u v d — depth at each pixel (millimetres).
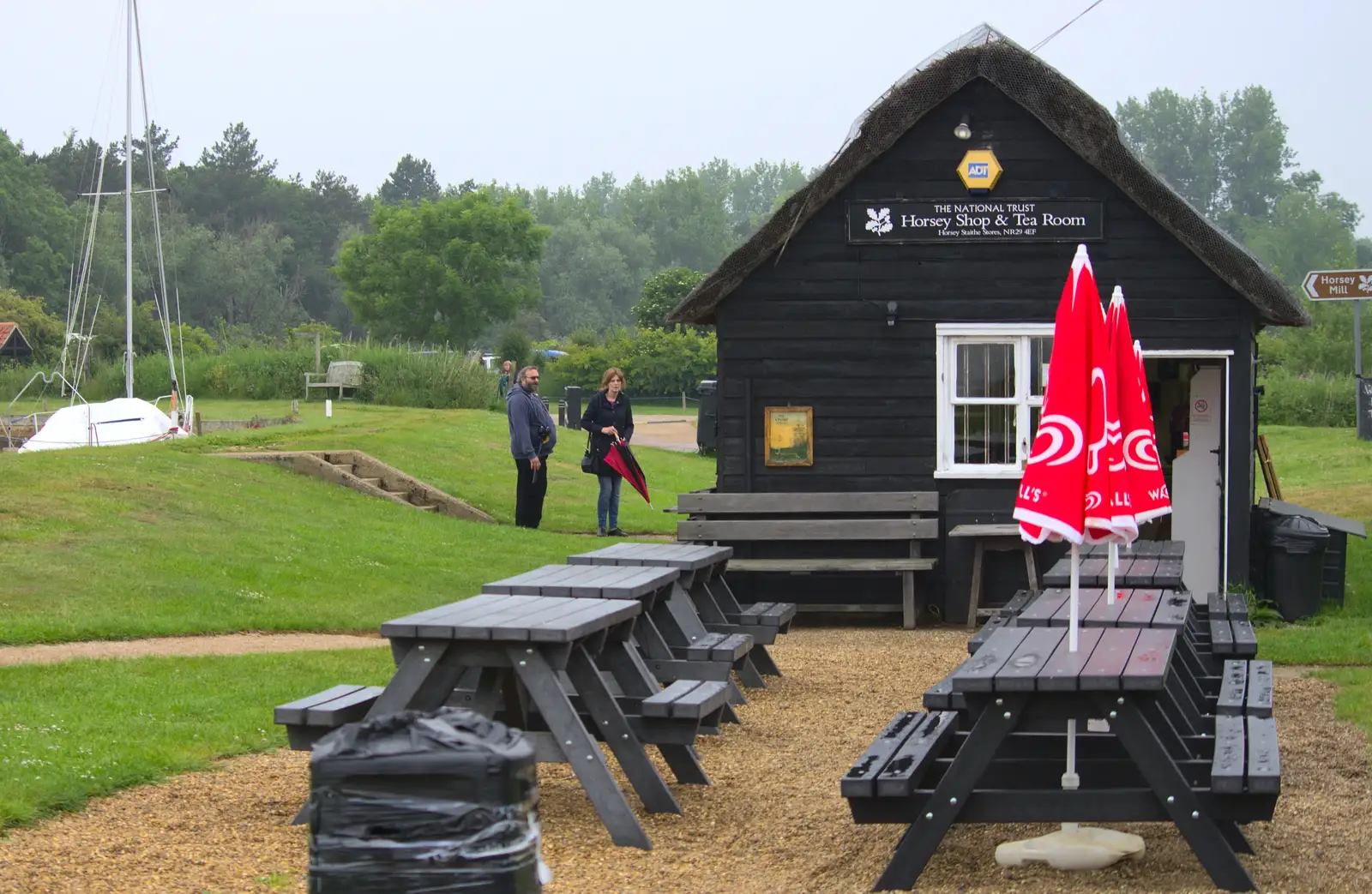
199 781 7148
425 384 40844
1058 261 13812
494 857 4043
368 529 17469
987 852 6309
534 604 7223
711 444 34125
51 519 15164
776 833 6617
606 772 6406
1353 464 29031
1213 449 14133
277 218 130625
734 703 9578
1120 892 5703
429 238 80938
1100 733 6922
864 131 13734
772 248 13977
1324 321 55719
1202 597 14133
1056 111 13492
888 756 6125
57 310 97438
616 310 134375
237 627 11984
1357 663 11086
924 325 13984
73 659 10047
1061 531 6074
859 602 14141
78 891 5480
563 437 32375
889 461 14086
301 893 5602
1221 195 143500
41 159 122312
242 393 43594
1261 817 5629
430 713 4355
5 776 6676
